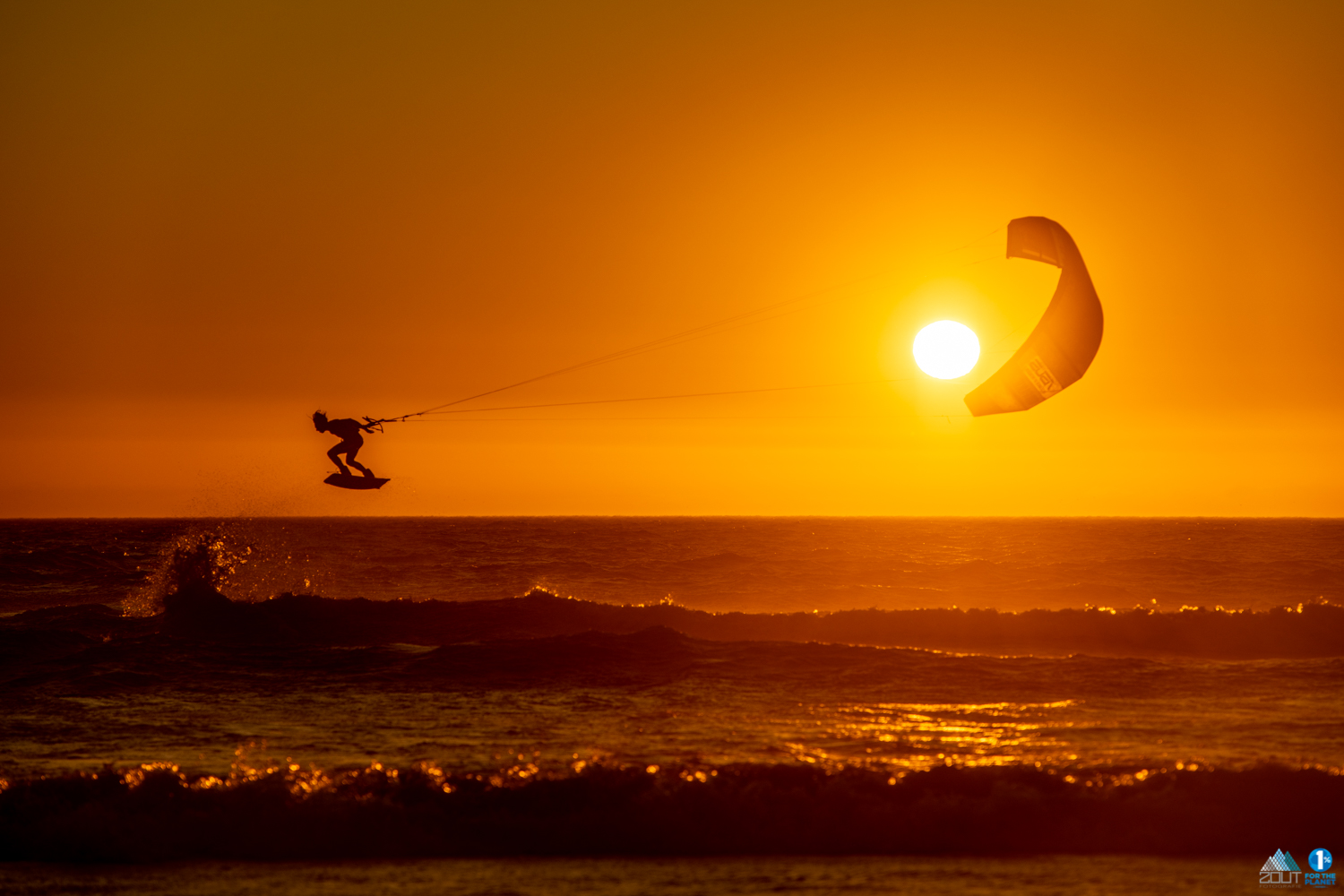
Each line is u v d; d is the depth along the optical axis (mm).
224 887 45219
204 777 56219
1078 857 48938
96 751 67000
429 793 53906
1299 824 51031
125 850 49344
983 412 85625
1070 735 69625
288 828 51281
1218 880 45625
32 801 52562
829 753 64938
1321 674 91438
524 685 88688
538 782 54531
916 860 48812
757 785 54562
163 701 83688
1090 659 97562
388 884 45500
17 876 46625
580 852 50281
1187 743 67125
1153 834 50656
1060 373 82125
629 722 74938
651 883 45656
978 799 53531
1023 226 83812
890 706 80000
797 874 46906
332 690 87625
